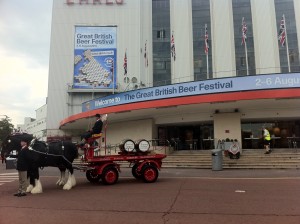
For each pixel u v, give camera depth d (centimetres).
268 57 4844
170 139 3139
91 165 1373
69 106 4919
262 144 2738
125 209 877
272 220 746
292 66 4784
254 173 1744
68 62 5025
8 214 833
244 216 786
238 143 2450
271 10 4956
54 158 1259
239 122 2689
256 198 1008
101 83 4947
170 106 2583
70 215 815
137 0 5172
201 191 1156
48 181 1570
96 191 1194
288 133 2764
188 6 5134
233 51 4916
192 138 3102
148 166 1430
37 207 916
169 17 5175
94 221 756
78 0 5166
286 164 2008
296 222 727
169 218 776
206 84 2458
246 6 5041
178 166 2198
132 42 5069
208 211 843
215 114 2752
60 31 5100
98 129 1398
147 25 5162
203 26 5072
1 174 2070
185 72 4934
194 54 5000
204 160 2269
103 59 5016
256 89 2330
